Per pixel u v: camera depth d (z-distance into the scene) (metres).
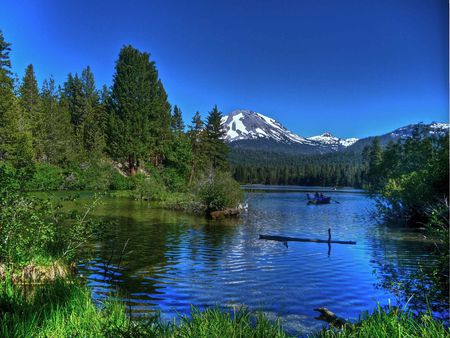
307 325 6.89
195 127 67.62
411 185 25.06
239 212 29.08
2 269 7.60
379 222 25.45
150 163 65.94
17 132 45.06
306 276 10.51
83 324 5.20
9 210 8.02
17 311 5.35
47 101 67.56
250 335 5.03
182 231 18.70
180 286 9.14
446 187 22.11
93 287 8.60
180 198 31.69
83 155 56.84
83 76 85.50
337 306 8.04
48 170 45.75
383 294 8.86
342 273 10.94
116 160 63.50
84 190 46.03
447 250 8.64
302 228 21.86
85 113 77.81
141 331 4.96
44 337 4.79
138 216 24.77
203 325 5.07
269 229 20.95
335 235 19.19
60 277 7.38
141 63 65.31
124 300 7.88
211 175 30.89
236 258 12.77
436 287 7.61
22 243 8.20
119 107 64.56
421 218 24.77
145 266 11.09
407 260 12.85
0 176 8.27
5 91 45.41
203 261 12.11
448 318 6.23
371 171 48.09
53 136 59.00
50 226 9.03
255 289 9.16
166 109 78.81
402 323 4.75
